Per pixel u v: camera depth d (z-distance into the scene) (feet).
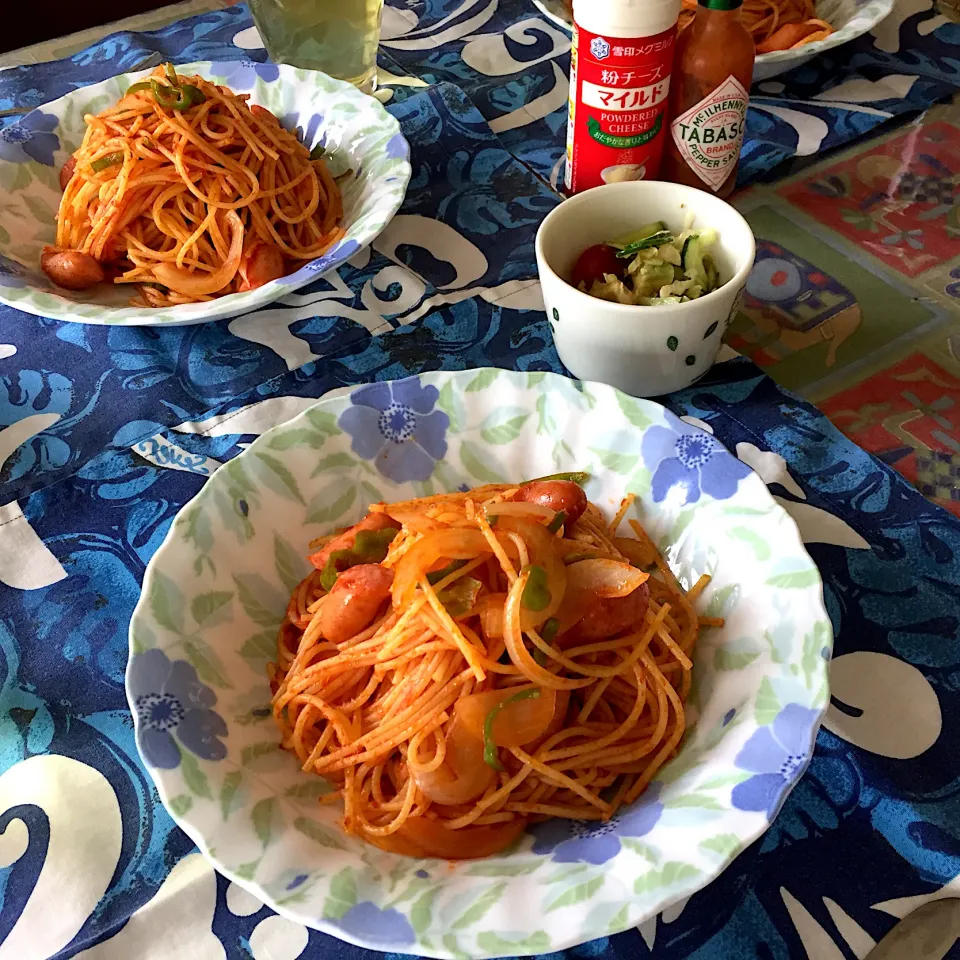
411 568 1.91
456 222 3.41
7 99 4.02
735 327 2.94
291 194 3.34
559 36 4.32
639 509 2.23
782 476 2.48
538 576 1.85
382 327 3.03
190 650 1.89
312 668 1.97
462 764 1.80
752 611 1.93
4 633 2.26
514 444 2.35
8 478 2.62
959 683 2.04
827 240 3.22
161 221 3.20
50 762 2.00
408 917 1.48
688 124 3.00
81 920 1.75
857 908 1.72
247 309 2.77
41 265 3.13
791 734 1.63
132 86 3.40
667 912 1.72
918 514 2.38
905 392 2.72
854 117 3.72
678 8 2.76
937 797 1.86
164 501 2.55
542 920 1.45
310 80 3.62
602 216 2.77
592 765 1.90
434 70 4.16
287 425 2.26
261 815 1.68
